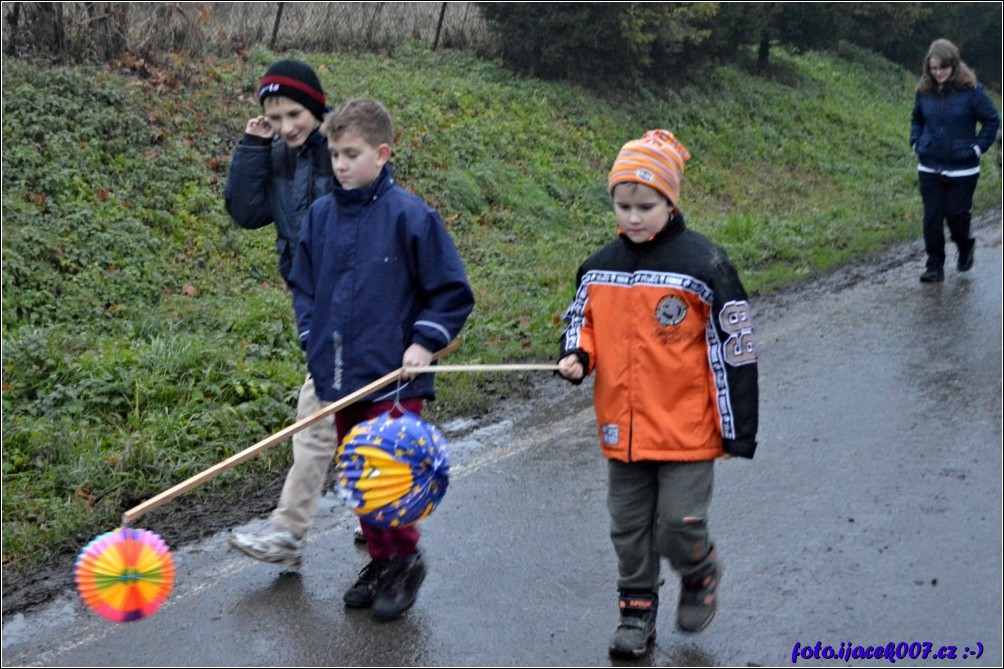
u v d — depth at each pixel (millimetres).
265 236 9430
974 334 8273
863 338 8250
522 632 4242
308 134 4469
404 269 4059
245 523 5215
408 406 4121
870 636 4227
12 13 10695
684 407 3803
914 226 13031
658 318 3787
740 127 17219
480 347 7938
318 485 4523
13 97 9609
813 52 23000
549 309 8930
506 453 6090
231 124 10938
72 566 4840
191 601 4477
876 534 5047
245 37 13375
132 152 9773
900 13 23984
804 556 4848
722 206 14227
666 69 17438
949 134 9609
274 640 4180
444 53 15203
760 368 7590
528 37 15312
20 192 8711
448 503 5422
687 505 3818
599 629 4262
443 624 4293
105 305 7934
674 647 4125
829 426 6426
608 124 14953
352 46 14492
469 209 11352
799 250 11531
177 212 9320
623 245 3896
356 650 4117
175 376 6668
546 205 12102
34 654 4121
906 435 6262
